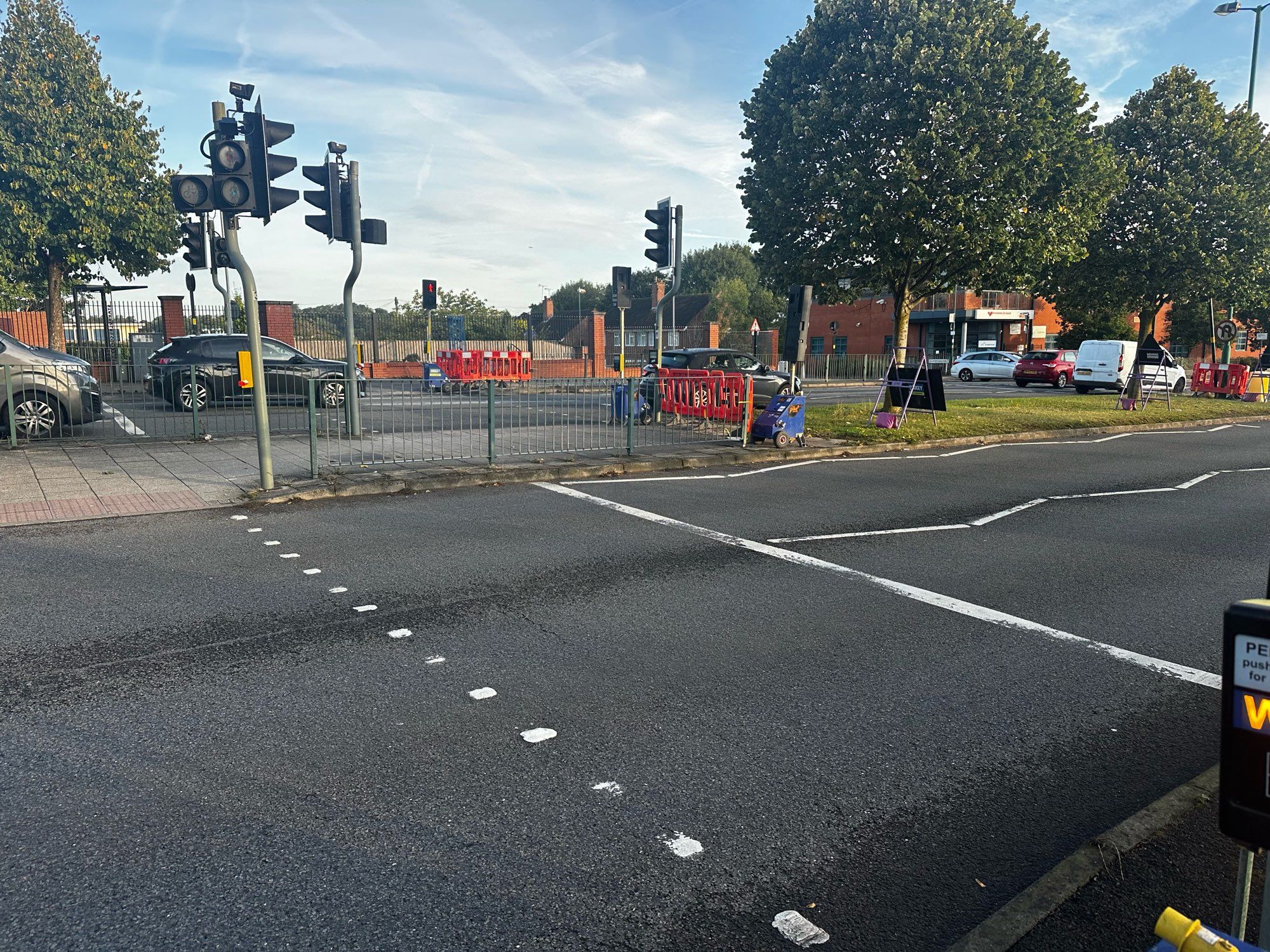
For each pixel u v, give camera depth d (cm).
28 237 2062
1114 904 252
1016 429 1574
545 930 241
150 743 348
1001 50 1733
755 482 1015
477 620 505
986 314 4594
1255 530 787
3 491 850
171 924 240
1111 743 363
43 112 2050
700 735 363
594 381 1438
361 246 1162
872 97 1756
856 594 569
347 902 251
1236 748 132
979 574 624
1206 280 2608
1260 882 261
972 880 268
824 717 383
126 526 734
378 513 806
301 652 451
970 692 413
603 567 625
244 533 715
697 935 240
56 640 462
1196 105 2612
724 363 1739
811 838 289
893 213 1770
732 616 520
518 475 1000
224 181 795
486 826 292
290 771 327
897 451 1355
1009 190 1748
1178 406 2147
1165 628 511
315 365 1678
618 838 287
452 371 2462
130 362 1980
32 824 289
